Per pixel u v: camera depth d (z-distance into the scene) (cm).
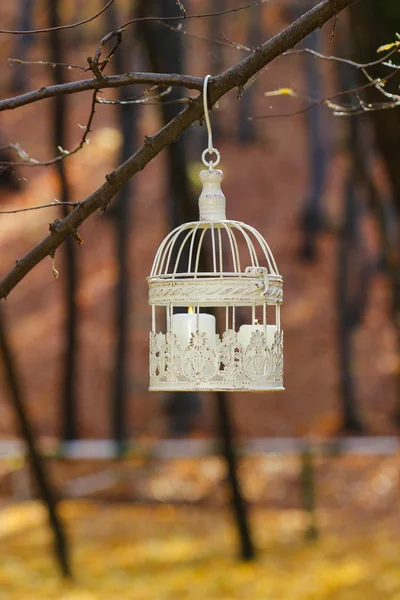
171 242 328
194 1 2302
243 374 313
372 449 1557
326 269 2827
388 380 2439
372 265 2644
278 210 3136
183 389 313
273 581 1022
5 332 1023
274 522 1402
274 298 322
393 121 823
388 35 751
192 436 2198
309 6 2403
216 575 1063
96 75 324
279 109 3030
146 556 1165
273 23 2514
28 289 2730
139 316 2667
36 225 2734
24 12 2327
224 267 1591
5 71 2314
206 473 1758
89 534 1320
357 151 1496
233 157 3391
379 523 1381
